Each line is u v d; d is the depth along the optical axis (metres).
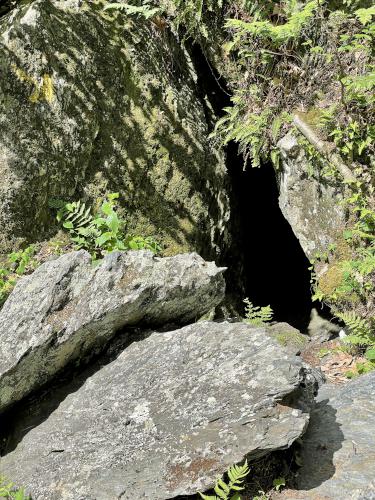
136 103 6.02
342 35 5.25
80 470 3.47
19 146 5.51
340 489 3.18
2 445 4.09
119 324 4.12
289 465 3.40
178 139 6.16
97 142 5.82
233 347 3.72
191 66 6.67
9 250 5.49
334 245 5.54
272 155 5.78
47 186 5.62
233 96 6.22
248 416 3.29
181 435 3.37
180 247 6.09
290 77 5.76
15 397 4.05
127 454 3.43
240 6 6.07
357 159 5.36
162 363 3.86
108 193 5.85
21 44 5.55
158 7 6.37
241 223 6.96
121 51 6.02
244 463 3.17
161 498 3.13
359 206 5.35
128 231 5.87
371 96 5.21
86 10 5.95
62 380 4.22
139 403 3.69
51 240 5.66
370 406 3.87
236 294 6.80
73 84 5.73
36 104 5.58
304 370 4.05
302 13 5.14
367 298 5.39
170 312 4.28
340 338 5.56
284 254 7.71
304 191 5.71
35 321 3.94
